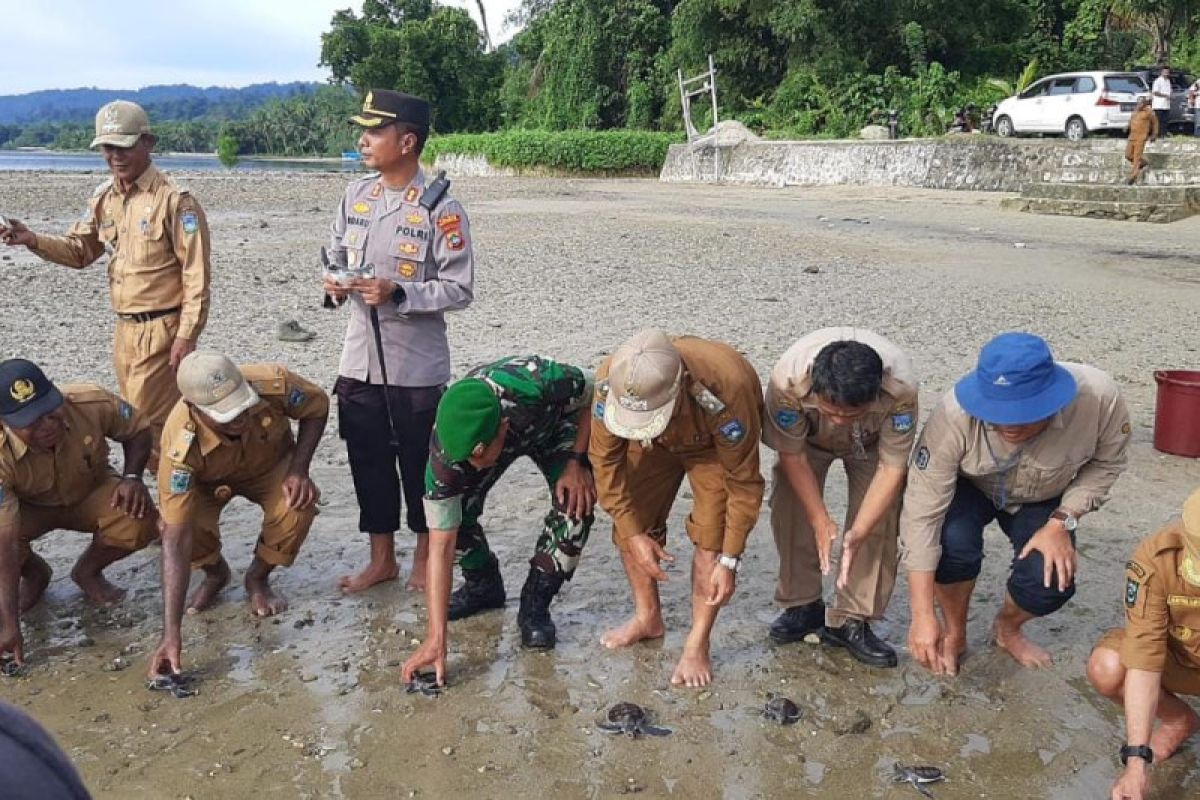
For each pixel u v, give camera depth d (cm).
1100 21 3638
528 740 379
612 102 4525
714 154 3438
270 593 480
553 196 2795
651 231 1873
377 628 461
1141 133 2177
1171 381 669
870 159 2977
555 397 406
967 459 393
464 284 478
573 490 430
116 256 536
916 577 399
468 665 430
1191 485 628
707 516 405
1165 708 370
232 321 1047
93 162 9081
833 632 445
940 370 873
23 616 471
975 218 2120
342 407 488
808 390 381
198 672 423
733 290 1259
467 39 5897
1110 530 563
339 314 1098
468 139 4459
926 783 356
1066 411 383
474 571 469
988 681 422
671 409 351
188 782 353
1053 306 1159
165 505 430
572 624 467
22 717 100
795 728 389
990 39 3650
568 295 1216
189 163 8606
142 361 535
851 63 3525
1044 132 2756
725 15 3716
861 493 426
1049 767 366
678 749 375
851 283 1315
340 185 3155
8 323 1019
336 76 6038
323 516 586
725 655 441
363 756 368
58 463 448
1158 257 1555
